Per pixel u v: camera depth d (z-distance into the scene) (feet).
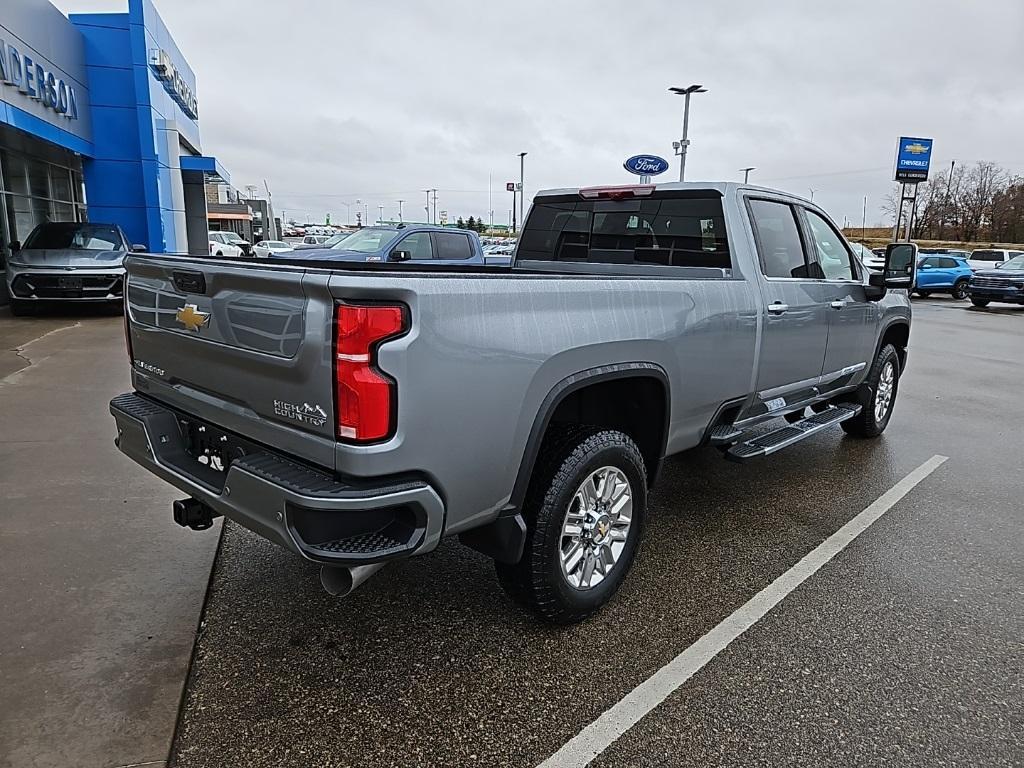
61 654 9.25
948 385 29.07
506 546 9.13
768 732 8.14
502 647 9.71
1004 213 207.21
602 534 10.39
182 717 8.18
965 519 14.55
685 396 11.72
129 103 55.98
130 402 10.77
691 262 13.92
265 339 8.04
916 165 114.21
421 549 7.85
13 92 40.73
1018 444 20.12
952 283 82.53
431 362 7.53
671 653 9.66
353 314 7.15
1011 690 8.98
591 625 10.32
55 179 56.18
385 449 7.36
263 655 9.42
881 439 20.49
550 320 8.93
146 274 10.30
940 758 7.79
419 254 42.98
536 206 16.69
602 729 8.16
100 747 7.65
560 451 9.62
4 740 7.68
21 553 11.97
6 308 44.37
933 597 11.32
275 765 7.51
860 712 8.51
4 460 16.37
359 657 9.42
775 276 14.17
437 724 8.20
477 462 8.28
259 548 12.47
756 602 11.05
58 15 47.98
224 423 9.11
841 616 10.69
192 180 81.76
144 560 11.90
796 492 15.94
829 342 16.11
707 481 16.60
